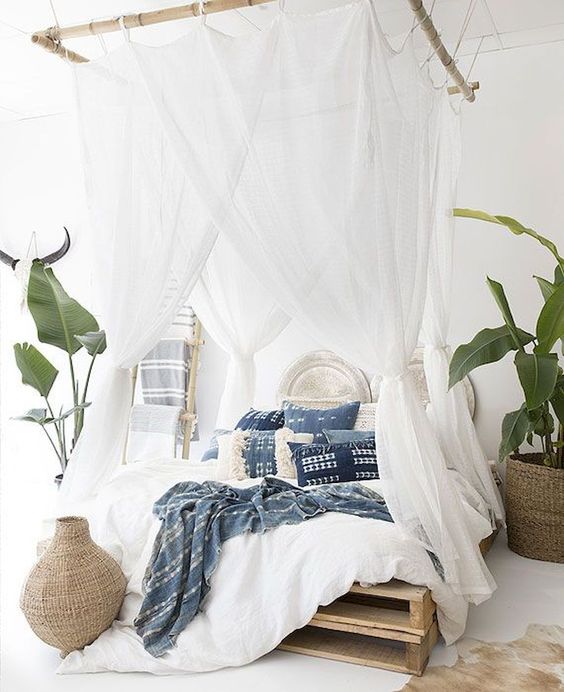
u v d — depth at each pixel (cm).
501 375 473
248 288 472
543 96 462
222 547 299
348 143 270
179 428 538
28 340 607
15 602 356
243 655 283
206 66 280
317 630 312
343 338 293
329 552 284
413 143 296
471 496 386
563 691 262
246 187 276
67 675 283
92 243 320
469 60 478
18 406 612
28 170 608
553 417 453
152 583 297
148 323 321
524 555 418
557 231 462
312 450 393
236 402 484
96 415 337
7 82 516
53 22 416
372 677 274
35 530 475
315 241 275
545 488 408
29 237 610
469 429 419
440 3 395
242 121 271
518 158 469
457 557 295
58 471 601
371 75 263
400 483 300
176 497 330
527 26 430
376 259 278
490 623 323
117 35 432
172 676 280
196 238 304
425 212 316
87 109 315
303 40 269
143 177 307
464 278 484
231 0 275
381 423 304
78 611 283
